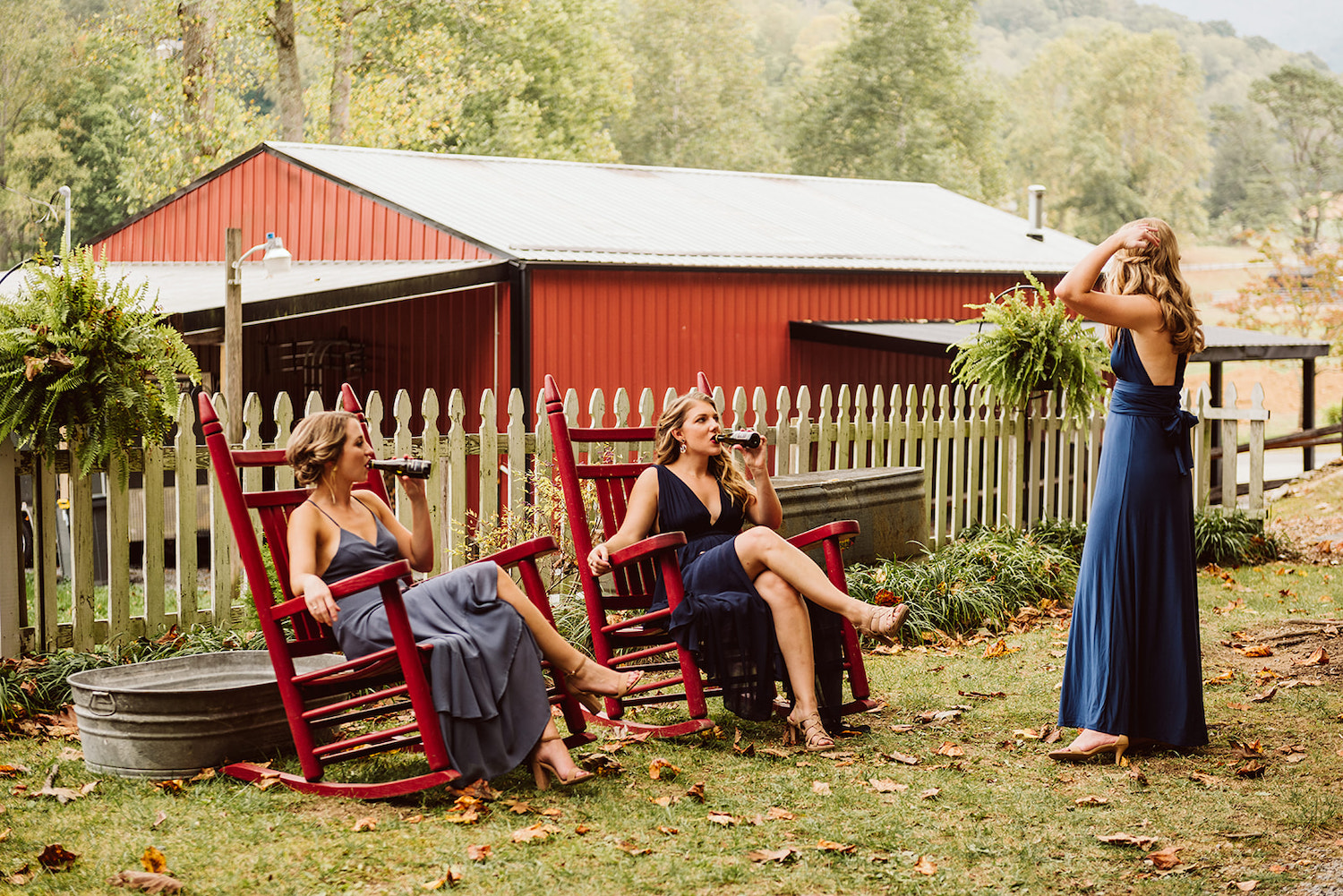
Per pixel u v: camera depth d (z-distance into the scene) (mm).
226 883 3434
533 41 38000
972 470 9383
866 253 15414
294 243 15391
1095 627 4789
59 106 42750
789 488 6969
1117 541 4762
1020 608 7543
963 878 3520
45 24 42781
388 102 31156
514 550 4484
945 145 53625
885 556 7676
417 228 13430
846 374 14961
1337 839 3836
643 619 5004
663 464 5250
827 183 20266
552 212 14461
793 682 4836
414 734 4480
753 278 14070
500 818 3957
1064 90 94875
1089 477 10180
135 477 11312
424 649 4109
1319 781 4406
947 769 4570
